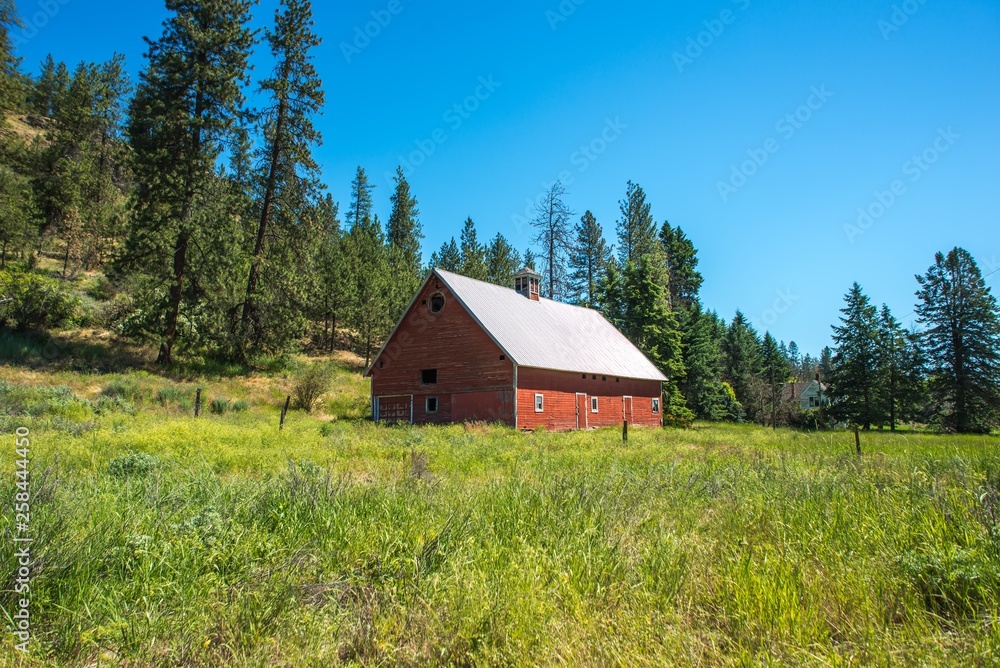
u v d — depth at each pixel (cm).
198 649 380
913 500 678
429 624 399
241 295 4188
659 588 465
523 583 445
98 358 3428
